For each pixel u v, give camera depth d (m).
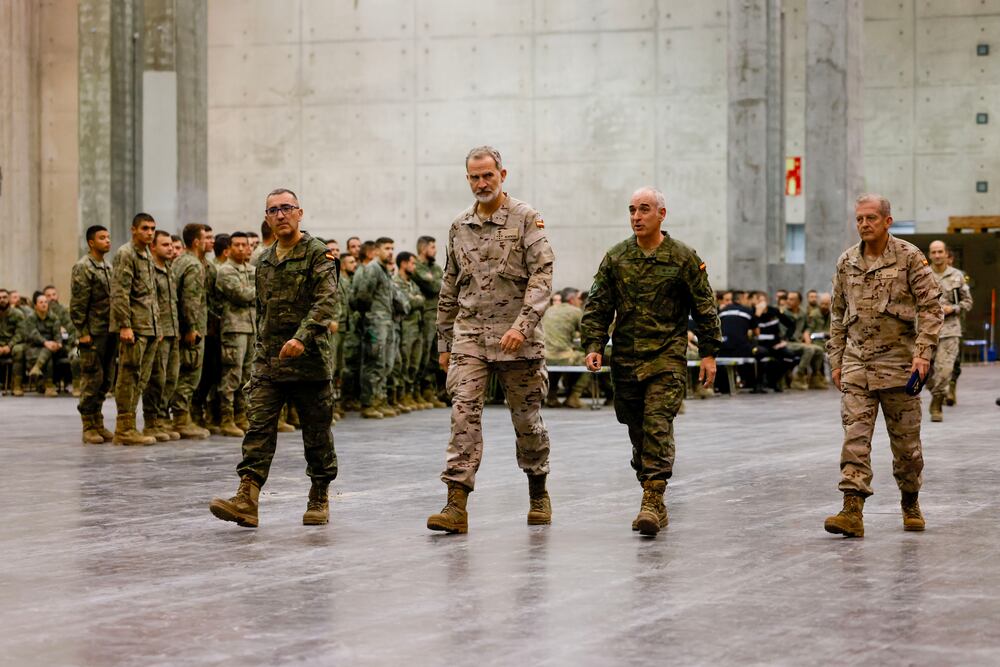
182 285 12.66
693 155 30.67
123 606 4.97
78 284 12.10
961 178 32.62
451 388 6.93
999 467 9.91
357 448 11.57
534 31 31.34
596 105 31.09
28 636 4.48
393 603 5.00
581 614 4.80
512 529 6.91
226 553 6.17
